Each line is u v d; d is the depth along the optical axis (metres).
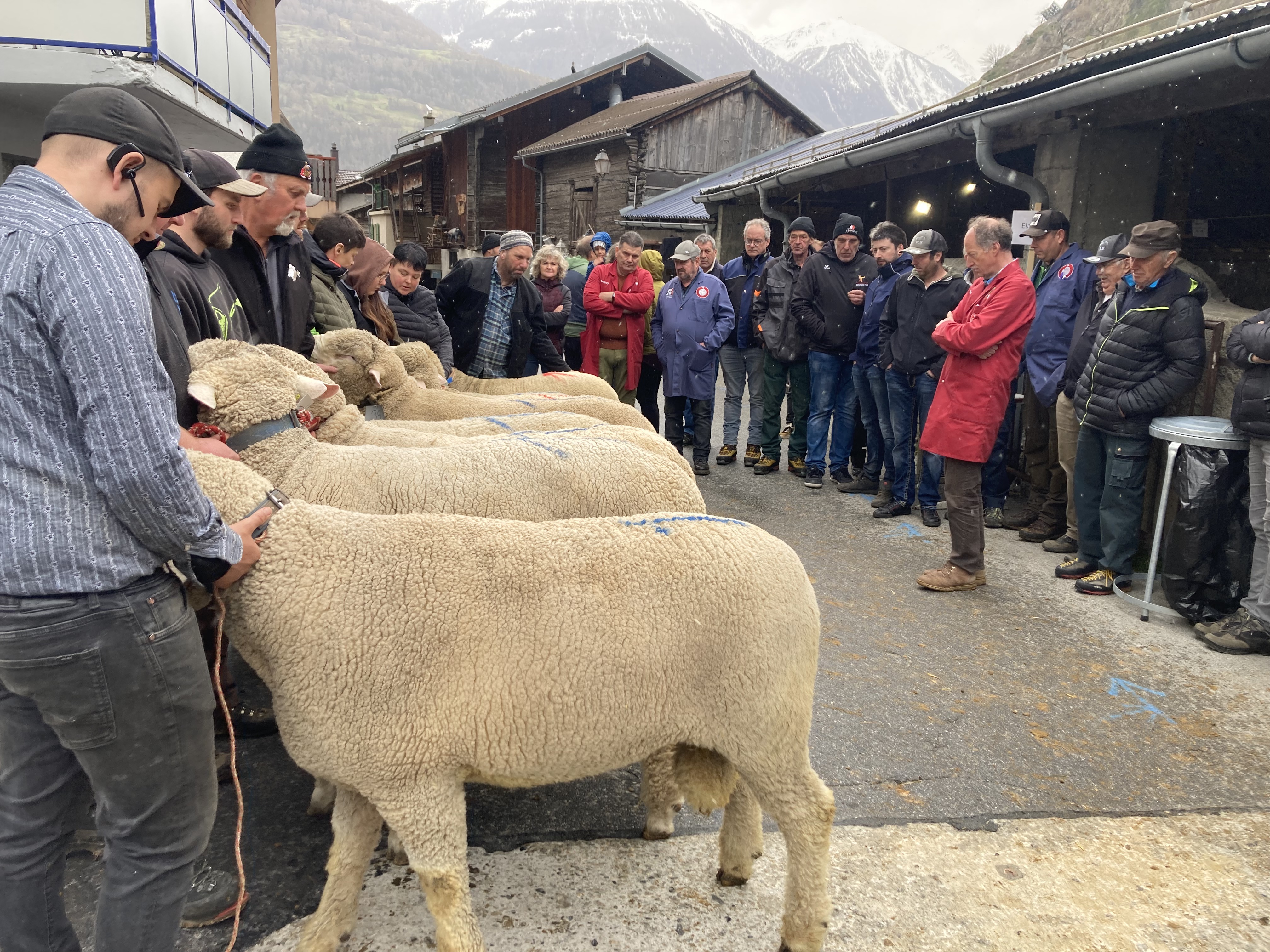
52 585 1.45
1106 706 3.50
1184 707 3.50
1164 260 4.20
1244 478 4.02
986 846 2.62
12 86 5.82
